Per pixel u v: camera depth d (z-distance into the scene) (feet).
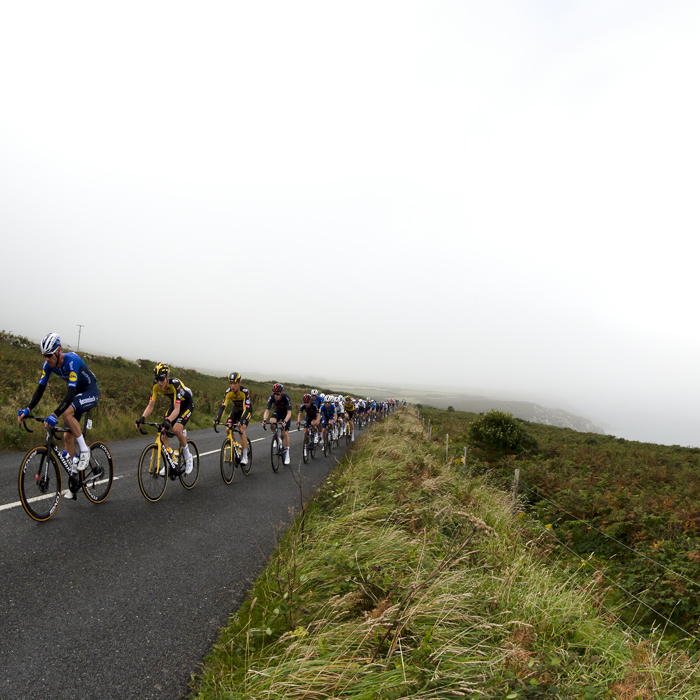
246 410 27.27
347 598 10.69
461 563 14.70
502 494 28.07
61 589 11.53
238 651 9.16
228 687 8.02
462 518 18.11
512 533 19.99
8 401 35.24
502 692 7.64
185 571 13.43
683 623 15.24
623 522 23.11
